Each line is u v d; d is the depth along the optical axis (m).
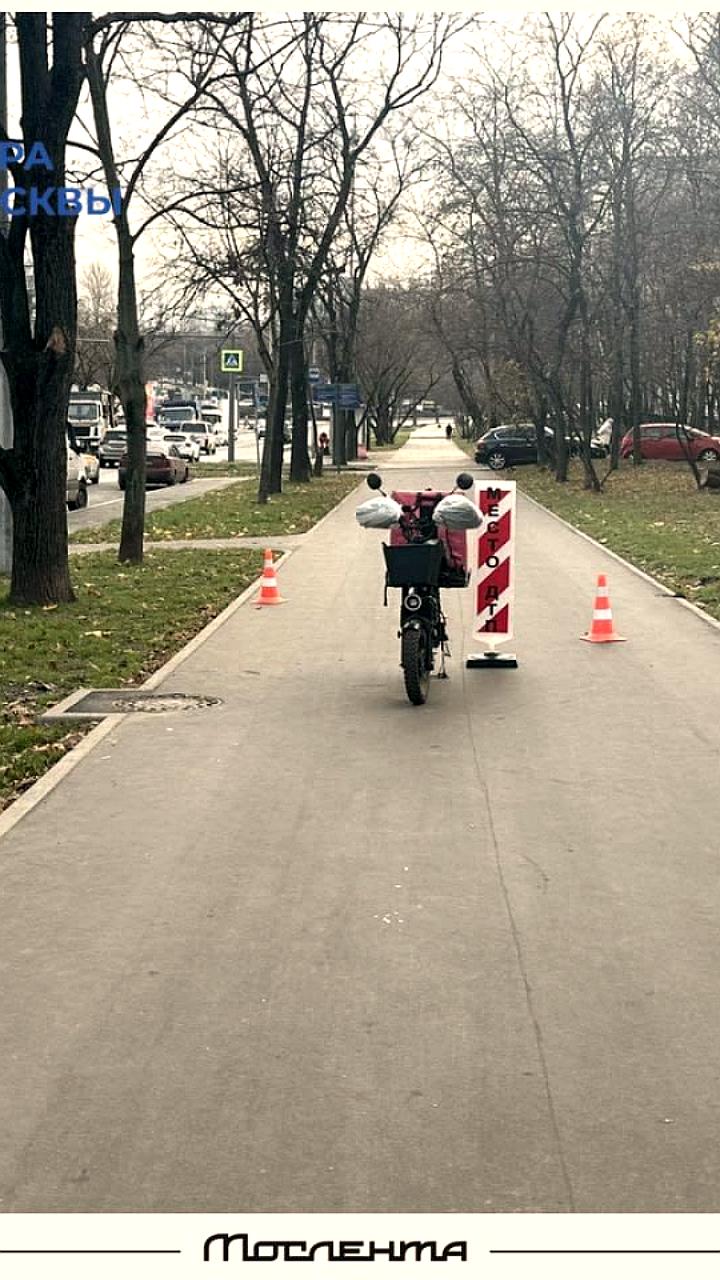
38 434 17.30
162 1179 4.24
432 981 5.76
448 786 8.95
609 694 11.92
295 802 8.60
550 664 13.42
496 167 44.28
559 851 7.56
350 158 37.72
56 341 16.97
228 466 66.12
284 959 6.02
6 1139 4.49
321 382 73.31
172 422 89.31
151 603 17.73
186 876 7.19
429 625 11.91
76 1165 4.33
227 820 8.23
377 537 27.39
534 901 6.75
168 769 9.48
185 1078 4.89
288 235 35.22
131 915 6.61
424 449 90.31
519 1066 4.96
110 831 8.03
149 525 30.34
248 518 31.59
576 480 46.94
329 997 5.60
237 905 6.73
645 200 43.47
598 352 51.03
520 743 10.15
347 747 10.08
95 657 13.82
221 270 29.42
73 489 38.34
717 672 12.88
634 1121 4.55
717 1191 4.16
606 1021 5.35
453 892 6.89
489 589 13.26
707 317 41.19
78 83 16.50
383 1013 5.44
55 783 9.11
